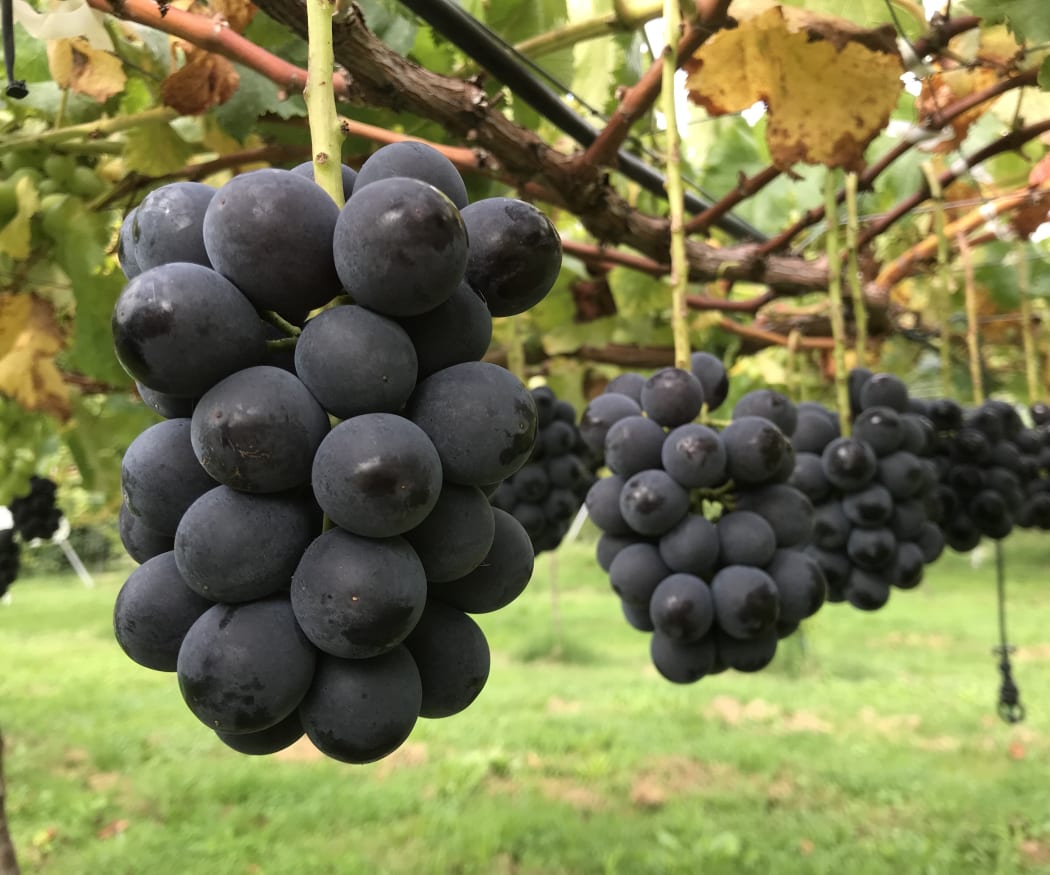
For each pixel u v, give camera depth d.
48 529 0.86
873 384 0.55
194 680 0.20
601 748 1.62
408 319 0.21
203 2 0.49
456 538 0.22
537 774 1.50
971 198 0.90
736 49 0.49
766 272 0.73
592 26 0.49
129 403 0.88
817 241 0.98
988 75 0.64
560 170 0.51
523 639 2.72
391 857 1.18
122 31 0.52
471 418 0.21
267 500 0.21
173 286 0.19
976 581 3.56
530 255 0.23
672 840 1.20
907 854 1.13
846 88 0.50
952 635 2.56
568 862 1.15
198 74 0.49
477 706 1.92
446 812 1.33
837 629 2.68
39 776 1.53
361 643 0.20
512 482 0.70
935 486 0.56
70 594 4.41
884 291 0.86
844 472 0.50
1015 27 0.45
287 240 0.20
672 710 1.88
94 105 0.60
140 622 0.22
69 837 1.27
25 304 0.63
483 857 1.17
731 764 1.52
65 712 1.96
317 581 0.20
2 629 3.33
